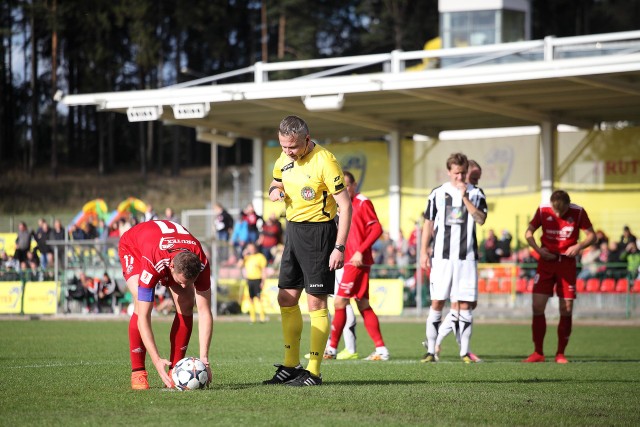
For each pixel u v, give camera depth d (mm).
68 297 32719
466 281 15594
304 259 10883
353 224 16422
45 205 83500
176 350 11078
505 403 9859
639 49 31141
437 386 11430
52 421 8219
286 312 11305
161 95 36188
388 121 40344
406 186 41594
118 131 106750
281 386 10906
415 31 89062
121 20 88812
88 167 101875
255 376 12414
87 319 30969
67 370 13281
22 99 101375
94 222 41469
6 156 102188
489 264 33719
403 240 35062
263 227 35562
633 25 93125
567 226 16406
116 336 22266
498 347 20594
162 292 32625
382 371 13766
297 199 10789
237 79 101188
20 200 84250
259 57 101625
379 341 16688
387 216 41906
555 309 33562
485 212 15570
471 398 10180
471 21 50656
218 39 94750
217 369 13539
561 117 38188
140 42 88688
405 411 9094
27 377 12172
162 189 89312
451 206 15562
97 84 90875
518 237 37031
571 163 38500
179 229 10609
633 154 37531
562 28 93625
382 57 33281
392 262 33938
